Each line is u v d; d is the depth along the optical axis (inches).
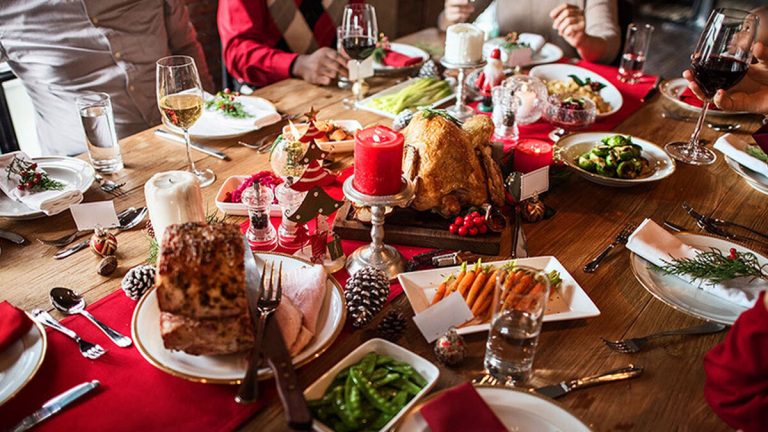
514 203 56.7
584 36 97.0
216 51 145.2
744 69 58.7
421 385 35.1
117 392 35.6
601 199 59.6
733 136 66.9
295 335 36.6
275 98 81.2
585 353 39.6
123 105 92.7
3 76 105.4
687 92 83.4
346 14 75.4
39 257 48.0
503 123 69.4
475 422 30.5
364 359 36.2
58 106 90.8
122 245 49.9
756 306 32.3
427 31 110.3
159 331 37.9
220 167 63.2
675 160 66.8
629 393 36.5
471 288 42.4
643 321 42.8
